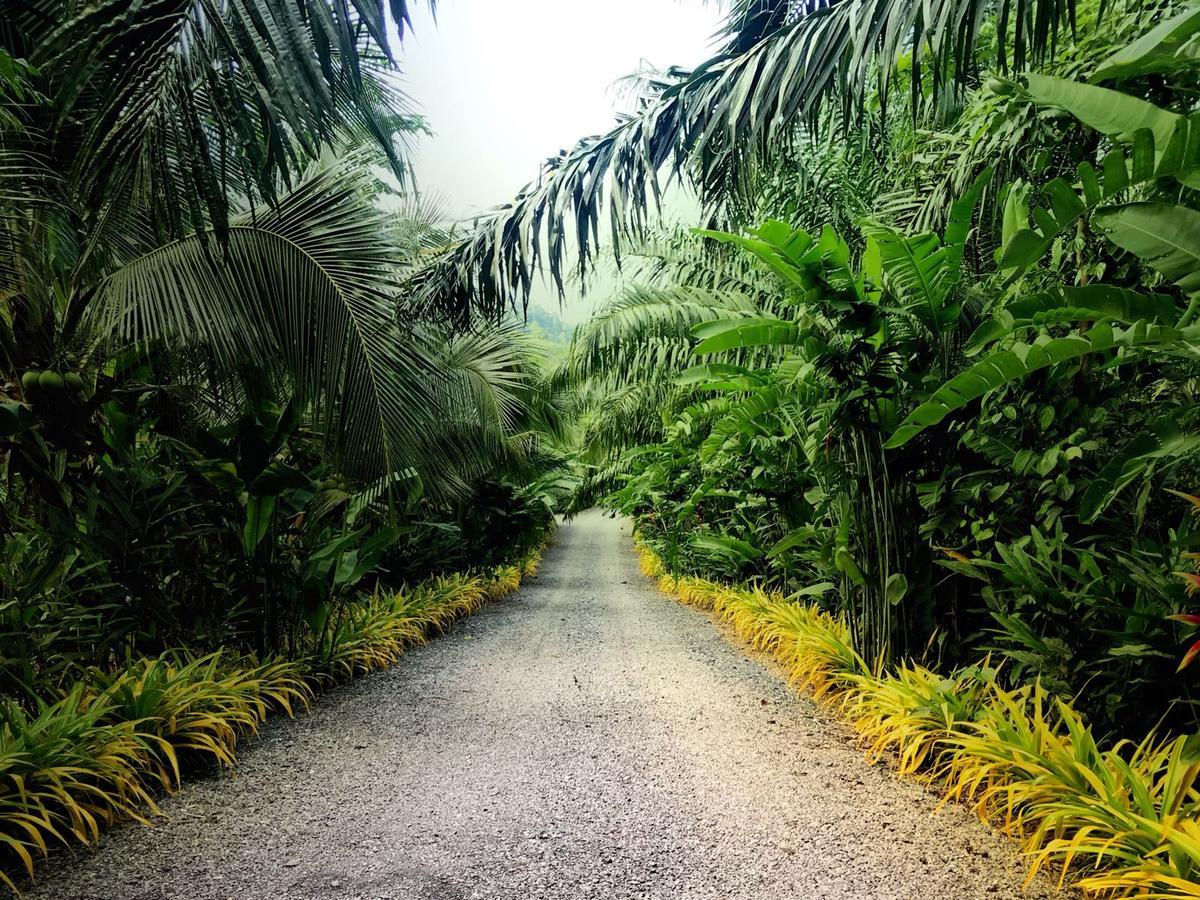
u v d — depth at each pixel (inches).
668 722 128.7
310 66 81.7
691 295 224.5
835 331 122.6
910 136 156.4
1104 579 94.7
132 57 79.9
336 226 144.8
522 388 277.6
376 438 144.6
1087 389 103.5
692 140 125.7
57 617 109.8
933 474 126.9
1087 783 77.2
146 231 142.3
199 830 85.0
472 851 80.2
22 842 74.3
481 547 310.0
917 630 128.6
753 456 190.7
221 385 156.0
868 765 106.1
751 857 78.4
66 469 123.8
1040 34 83.0
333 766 106.5
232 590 144.2
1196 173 62.4
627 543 666.2
